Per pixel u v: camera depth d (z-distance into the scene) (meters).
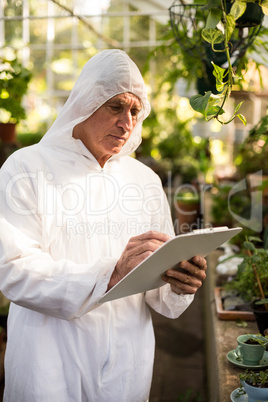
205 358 4.09
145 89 1.86
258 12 2.18
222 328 2.62
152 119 6.19
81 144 1.89
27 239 1.74
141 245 1.65
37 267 1.69
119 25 10.23
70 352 1.80
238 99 3.31
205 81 3.06
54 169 1.86
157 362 4.32
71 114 1.87
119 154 2.03
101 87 1.77
